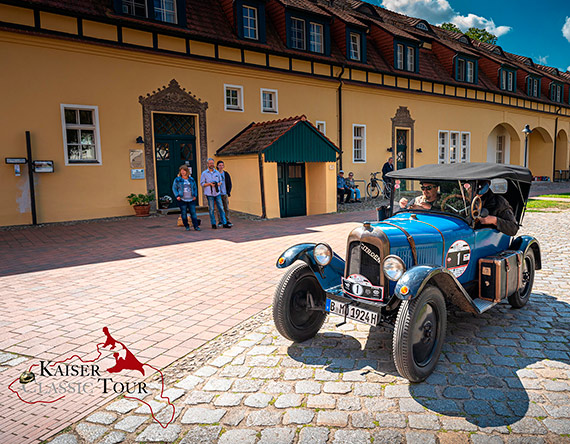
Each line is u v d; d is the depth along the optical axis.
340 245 8.52
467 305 3.78
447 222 4.20
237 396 3.13
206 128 14.26
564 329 4.34
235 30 14.77
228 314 4.80
